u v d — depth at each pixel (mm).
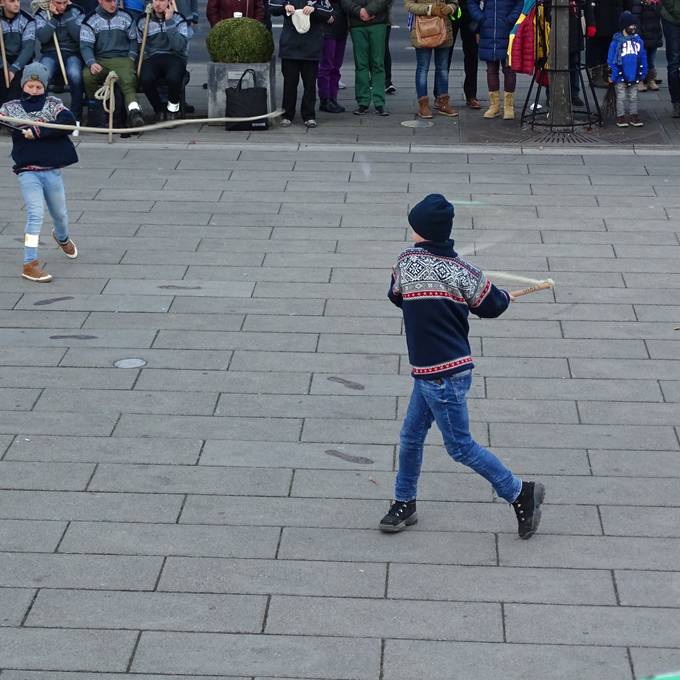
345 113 17297
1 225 12586
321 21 15992
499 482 6816
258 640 6055
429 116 16875
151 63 16406
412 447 6914
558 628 6137
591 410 8555
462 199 13281
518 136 15914
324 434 8242
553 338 9789
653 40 18125
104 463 7820
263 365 9312
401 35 23641
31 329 9984
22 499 7375
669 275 11125
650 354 9477
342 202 13211
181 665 5855
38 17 16531
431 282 6566
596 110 17281
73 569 6656
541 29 15867
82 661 5879
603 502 7352
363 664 5863
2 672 5789
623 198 13328
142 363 9336
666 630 6113
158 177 14141
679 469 7738
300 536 7004
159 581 6551
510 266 11305
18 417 8430
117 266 11398
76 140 15734
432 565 6723
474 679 5746
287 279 11055
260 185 13820
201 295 10695
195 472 7719
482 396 8773
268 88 16594
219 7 17438
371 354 9500
